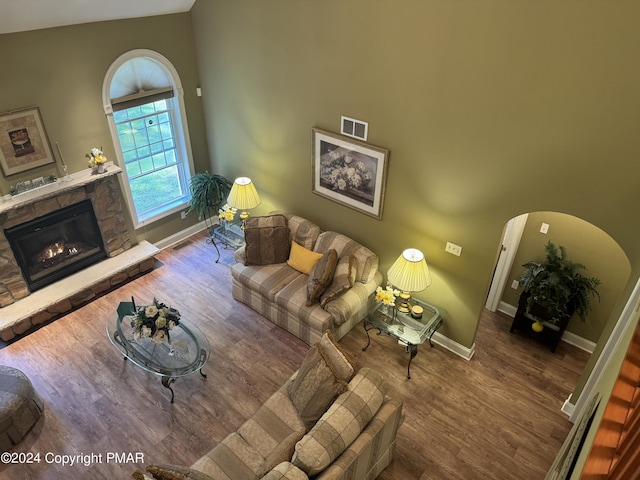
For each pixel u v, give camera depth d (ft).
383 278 16.90
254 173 19.62
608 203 10.84
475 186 12.94
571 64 10.11
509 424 13.43
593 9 9.41
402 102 13.37
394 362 15.43
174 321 13.50
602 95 9.96
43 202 16.10
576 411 13.17
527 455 12.64
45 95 15.33
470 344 15.30
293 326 16.05
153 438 13.01
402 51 12.70
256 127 18.19
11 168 15.26
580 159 10.84
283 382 14.67
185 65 18.72
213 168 21.66
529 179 11.86
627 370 4.11
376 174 14.99
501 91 11.37
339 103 14.92
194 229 22.07
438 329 16.01
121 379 14.67
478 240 13.57
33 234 16.25
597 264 14.53
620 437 3.36
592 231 14.24
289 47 15.34
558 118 10.76
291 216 17.76
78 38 15.43
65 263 17.60
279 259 17.13
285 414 11.52
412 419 13.56
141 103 17.94
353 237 17.12
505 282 16.90
